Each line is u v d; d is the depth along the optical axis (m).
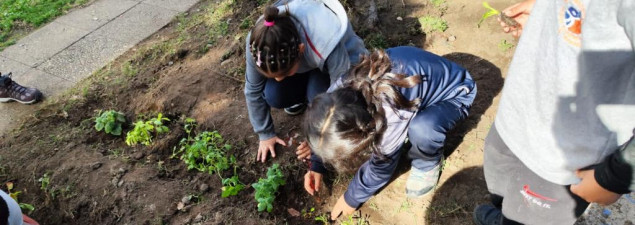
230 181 2.69
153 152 2.98
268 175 2.65
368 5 3.56
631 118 1.34
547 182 1.66
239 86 3.36
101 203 2.70
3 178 2.91
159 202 2.66
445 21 3.63
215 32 3.87
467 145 2.78
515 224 1.94
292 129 3.04
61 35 4.08
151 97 3.33
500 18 2.10
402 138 2.04
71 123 3.23
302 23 2.22
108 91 3.44
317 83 2.67
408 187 2.55
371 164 2.16
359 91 1.77
